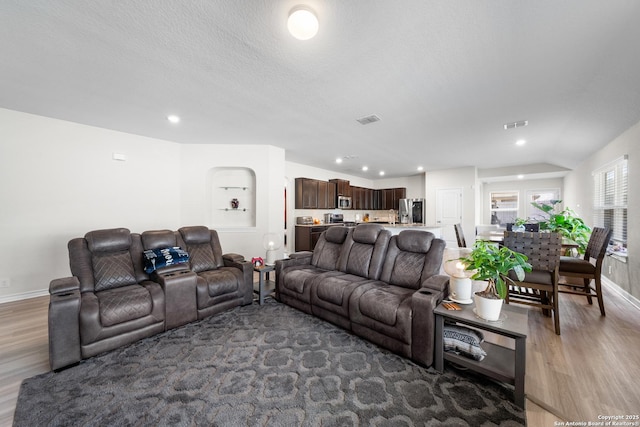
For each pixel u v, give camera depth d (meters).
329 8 1.48
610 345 2.15
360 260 2.98
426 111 3.01
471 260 1.85
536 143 4.36
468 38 1.75
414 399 1.55
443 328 1.84
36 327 2.47
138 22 1.61
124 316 2.13
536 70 2.14
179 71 2.19
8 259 3.12
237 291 3.00
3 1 1.43
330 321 2.59
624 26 1.62
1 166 3.06
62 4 1.46
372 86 2.42
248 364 1.91
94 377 1.76
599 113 2.95
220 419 1.41
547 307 2.49
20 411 1.45
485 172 7.05
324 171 7.36
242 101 2.78
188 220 4.52
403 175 8.45
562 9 1.49
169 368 1.86
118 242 2.70
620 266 3.44
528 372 1.81
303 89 2.50
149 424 1.37
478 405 1.51
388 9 1.49
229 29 1.67
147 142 4.16
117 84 2.42
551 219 4.69
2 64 2.09
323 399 1.56
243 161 4.59
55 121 3.37
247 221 4.82
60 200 3.43
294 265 3.35
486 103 2.78
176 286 2.48
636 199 3.04
